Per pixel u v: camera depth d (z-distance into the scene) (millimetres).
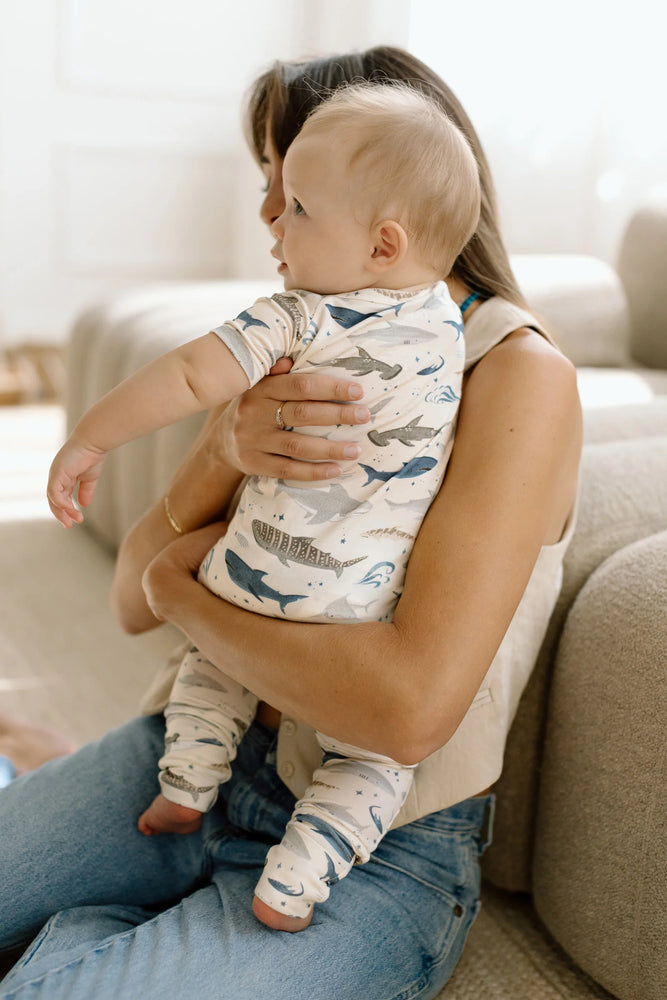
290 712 1056
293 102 1191
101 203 4637
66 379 2854
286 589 1047
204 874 1218
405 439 1031
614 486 1394
